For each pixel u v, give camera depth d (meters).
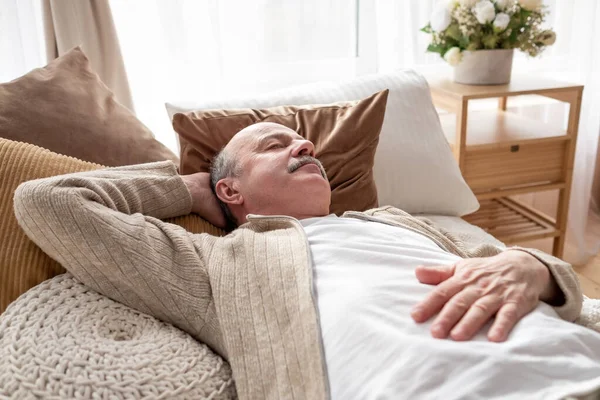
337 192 1.58
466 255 1.33
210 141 1.58
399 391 0.87
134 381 0.93
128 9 2.17
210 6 2.18
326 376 0.95
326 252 1.17
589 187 2.72
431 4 2.50
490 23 2.18
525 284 1.03
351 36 2.45
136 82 2.26
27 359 0.93
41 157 1.32
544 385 0.86
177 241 1.20
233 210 1.46
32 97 1.51
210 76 2.31
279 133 1.45
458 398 0.83
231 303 1.12
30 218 1.11
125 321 1.10
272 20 2.33
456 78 2.32
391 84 1.96
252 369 1.04
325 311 1.03
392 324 0.97
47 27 2.02
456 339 0.92
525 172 2.29
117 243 1.11
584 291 2.46
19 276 1.17
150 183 1.31
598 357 0.94
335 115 1.67
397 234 1.26
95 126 1.54
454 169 1.93
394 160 1.84
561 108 2.82
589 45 2.61
